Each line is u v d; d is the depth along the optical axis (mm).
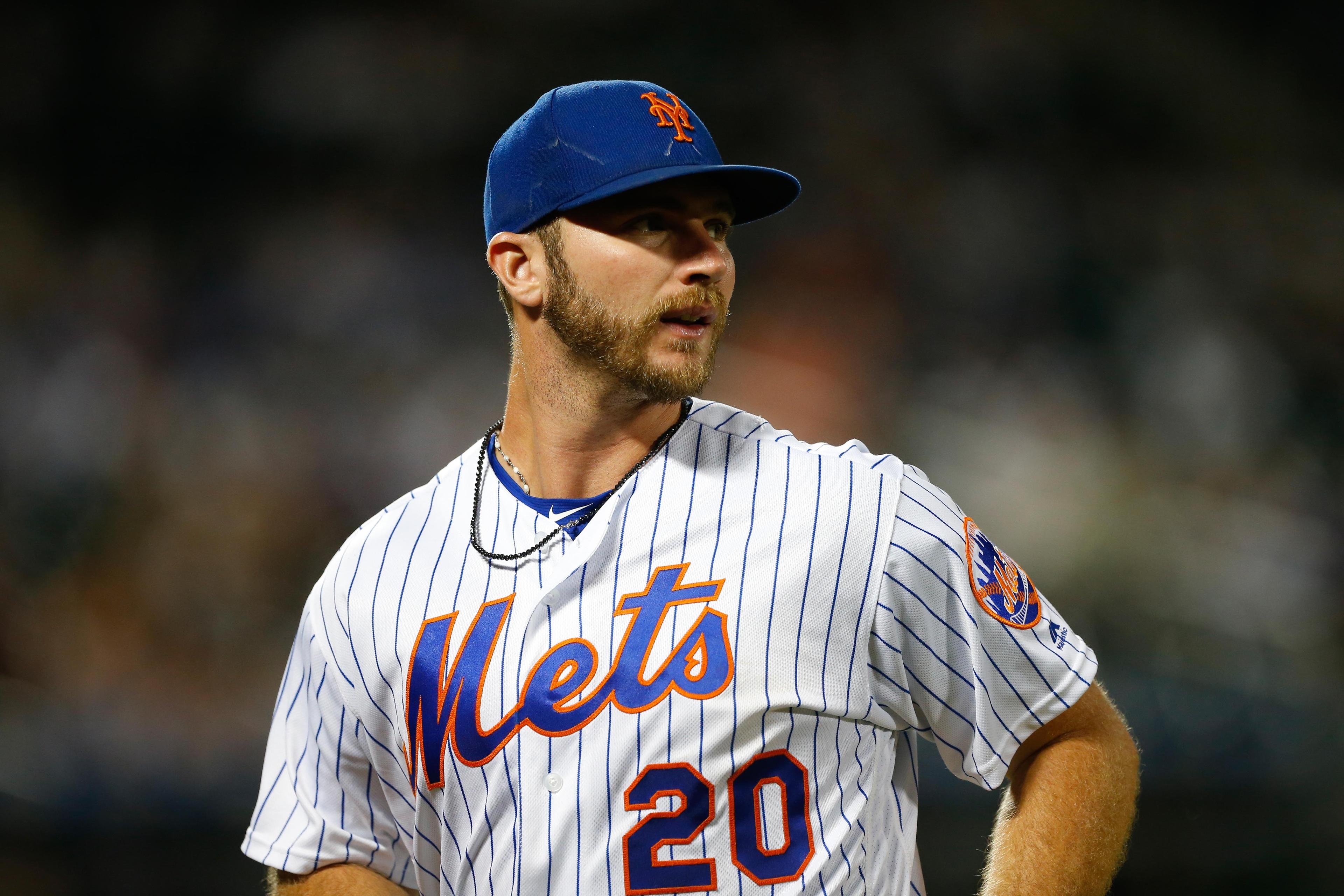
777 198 6910
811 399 51000
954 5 59531
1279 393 51688
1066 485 47406
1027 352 53000
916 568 6320
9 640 37062
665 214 6375
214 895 27141
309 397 47156
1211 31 61750
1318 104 61875
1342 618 42594
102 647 37562
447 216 53781
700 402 6930
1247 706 36844
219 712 36312
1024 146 58406
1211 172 59438
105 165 51531
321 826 7160
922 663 6457
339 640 6945
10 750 31547
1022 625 6531
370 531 7168
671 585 6316
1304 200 59000
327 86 54281
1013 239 55812
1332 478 48312
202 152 52469
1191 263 56375
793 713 6145
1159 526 45719
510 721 6250
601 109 6488
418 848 6766
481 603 6566
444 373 49219
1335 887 26547
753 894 6023
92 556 39781
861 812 6391
